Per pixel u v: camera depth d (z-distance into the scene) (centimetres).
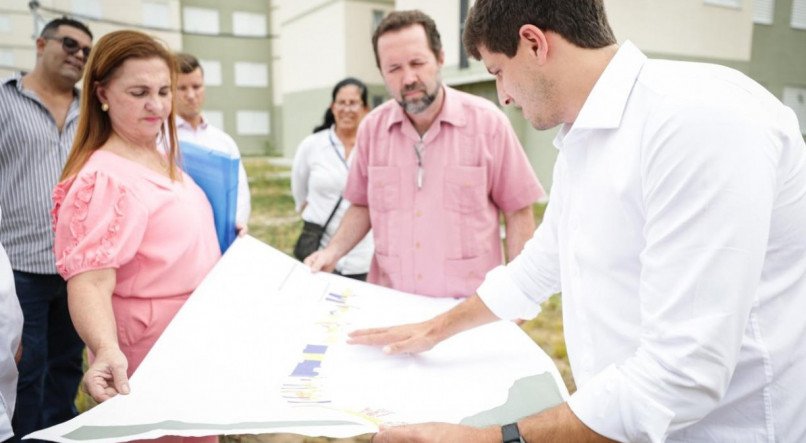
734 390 86
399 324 142
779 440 86
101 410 92
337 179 304
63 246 123
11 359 127
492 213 195
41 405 221
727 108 76
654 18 707
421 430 84
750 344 84
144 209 130
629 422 80
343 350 125
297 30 1686
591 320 96
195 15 2014
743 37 779
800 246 85
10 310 126
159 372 106
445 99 187
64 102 231
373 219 200
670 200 78
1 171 217
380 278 207
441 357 125
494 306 129
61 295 230
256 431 81
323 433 81
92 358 130
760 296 85
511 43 96
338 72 1500
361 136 204
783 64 820
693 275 75
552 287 127
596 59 94
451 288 192
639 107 88
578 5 92
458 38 920
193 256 143
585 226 95
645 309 82
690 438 89
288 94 1797
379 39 177
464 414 99
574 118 100
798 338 85
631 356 91
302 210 344
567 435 83
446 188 188
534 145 841
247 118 2173
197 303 130
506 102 104
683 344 76
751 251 73
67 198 124
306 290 153
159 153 151
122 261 125
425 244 192
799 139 83
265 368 112
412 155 190
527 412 100
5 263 129
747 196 73
